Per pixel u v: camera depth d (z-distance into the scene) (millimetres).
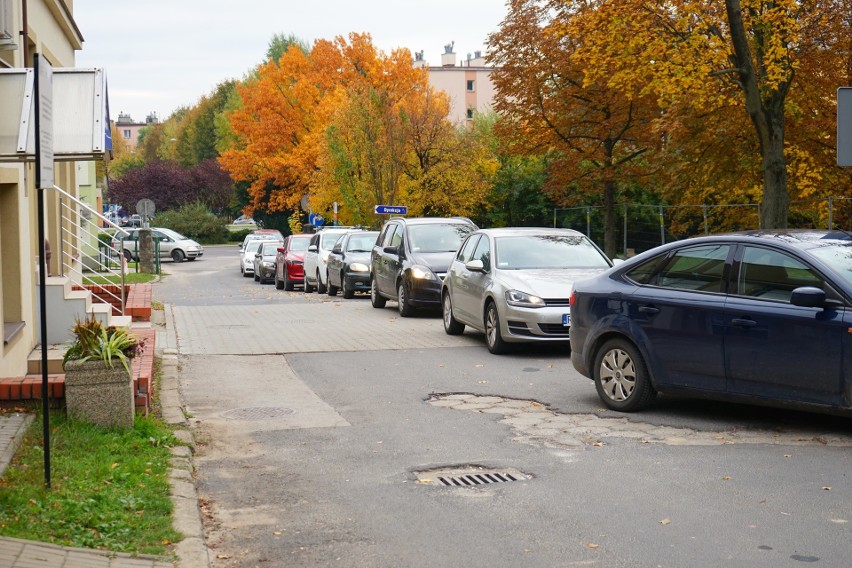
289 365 13031
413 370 12359
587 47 22828
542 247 14492
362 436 8445
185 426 8570
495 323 13594
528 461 7395
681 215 31078
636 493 6410
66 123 8289
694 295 8664
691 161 27469
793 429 8266
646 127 29438
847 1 22359
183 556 5090
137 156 141000
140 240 44000
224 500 6457
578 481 6766
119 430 7727
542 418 9086
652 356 8898
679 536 5469
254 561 5199
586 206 36844
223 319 19703
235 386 11320
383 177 39781
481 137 45000
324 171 42438
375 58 52938
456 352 14078
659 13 21609
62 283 12797
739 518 5797
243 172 61781
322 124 55281
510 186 44688
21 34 12805
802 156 24469
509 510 6082
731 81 21219
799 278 7996
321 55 57125
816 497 6223
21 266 11133
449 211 43188
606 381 9430
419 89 50094
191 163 111500
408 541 5500
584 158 29938
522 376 11641
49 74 6078
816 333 7703
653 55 21234
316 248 30812
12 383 8047
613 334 9414
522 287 13242
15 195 11047
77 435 7348
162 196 89375
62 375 8570
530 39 29562
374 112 39625
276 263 34656
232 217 97625
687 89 21188
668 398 9859
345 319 19656
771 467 7020
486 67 91875
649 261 9250
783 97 20844
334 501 6391
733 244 8570
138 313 15523
